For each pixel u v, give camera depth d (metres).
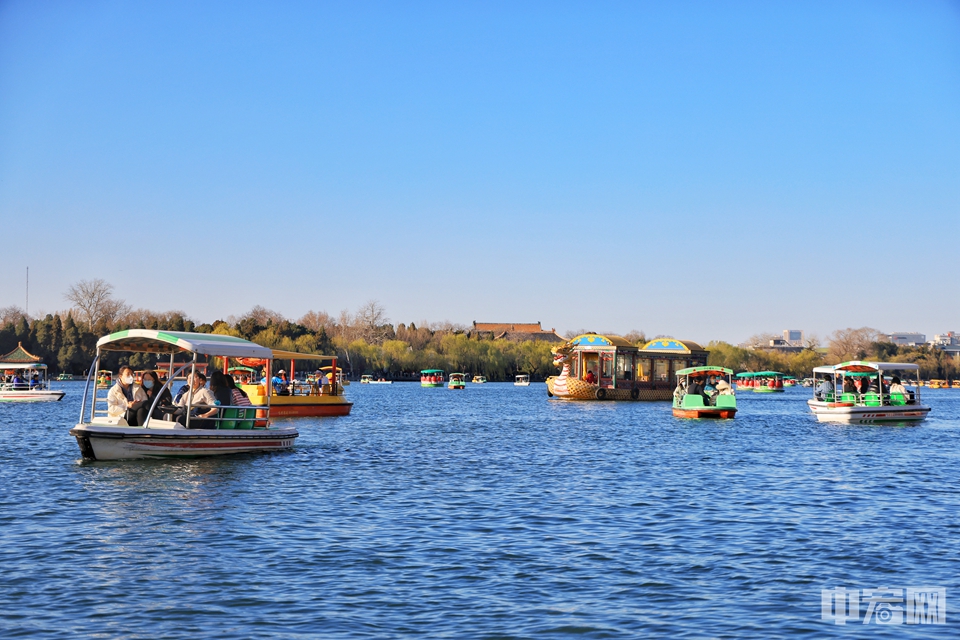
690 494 24.00
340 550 16.94
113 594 13.93
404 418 59.38
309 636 12.19
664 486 25.52
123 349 32.19
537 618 12.99
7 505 21.28
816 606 13.62
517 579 14.99
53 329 167.38
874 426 53.03
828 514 20.95
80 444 28.64
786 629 12.61
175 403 31.59
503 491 24.36
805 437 44.16
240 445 31.31
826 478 27.45
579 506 21.94
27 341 166.12
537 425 52.78
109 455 28.81
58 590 14.11
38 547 16.94
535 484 25.81
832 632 12.49
